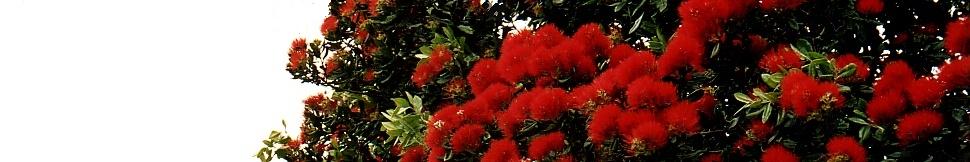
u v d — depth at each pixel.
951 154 3.44
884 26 4.18
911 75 3.50
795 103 3.27
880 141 3.60
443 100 5.13
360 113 5.96
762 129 3.64
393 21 5.44
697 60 3.63
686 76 3.75
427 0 5.39
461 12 5.30
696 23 3.62
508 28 5.29
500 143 3.69
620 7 4.20
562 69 3.88
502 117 3.78
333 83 5.98
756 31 3.65
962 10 4.08
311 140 6.48
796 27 3.59
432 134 4.04
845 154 3.38
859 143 3.50
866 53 4.11
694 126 3.44
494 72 4.33
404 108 4.80
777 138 3.57
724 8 3.54
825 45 3.92
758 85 3.74
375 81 5.63
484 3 5.33
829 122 3.42
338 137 6.20
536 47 4.16
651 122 3.32
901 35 4.13
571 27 4.89
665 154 3.39
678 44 3.62
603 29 4.71
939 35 4.15
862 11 3.88
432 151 4.05
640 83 3.44
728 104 3.91
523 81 4.04
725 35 3.63
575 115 3.58
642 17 4.19
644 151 3.33
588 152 3.61
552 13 4.89
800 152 3.57
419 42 5.48
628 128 3.37
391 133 4.67
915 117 3.36
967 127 3.31
